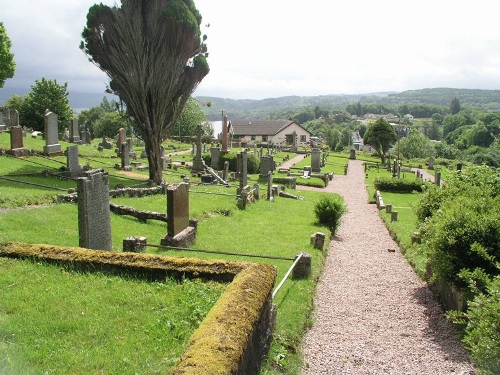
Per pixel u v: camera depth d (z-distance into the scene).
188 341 4.94
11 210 13.76
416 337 8.30
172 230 12.51
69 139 39.69
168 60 23.16
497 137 29.73
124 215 15.02
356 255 14.88
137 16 22.05
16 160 23.61
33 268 7.61
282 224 17.52
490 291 6.09
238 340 4.68
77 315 6.03
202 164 32.94
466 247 8.59
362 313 9.50
